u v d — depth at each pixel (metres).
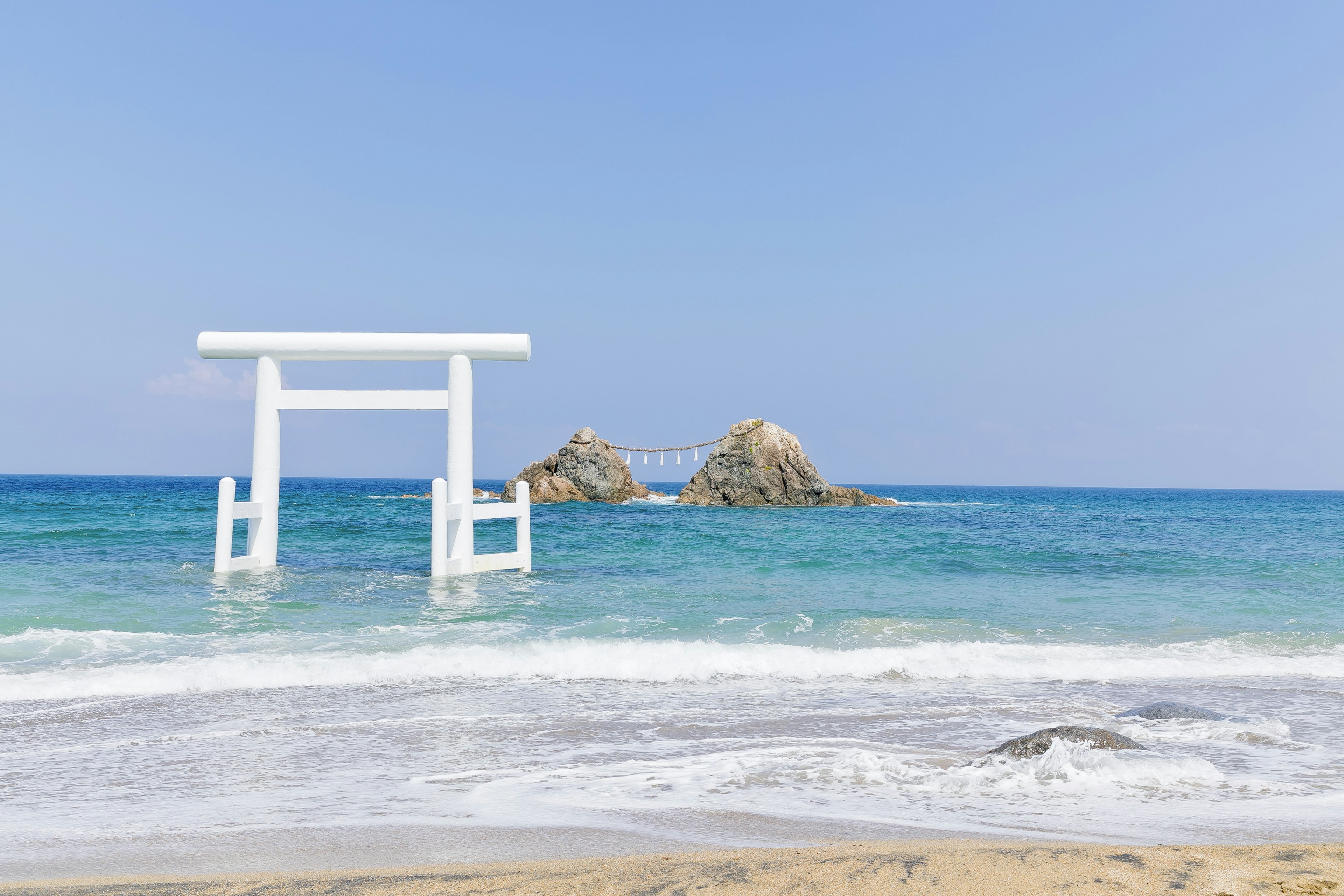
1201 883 3.19
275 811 4.77
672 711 7.73
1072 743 5.93
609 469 62.97
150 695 8.26
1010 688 9.03
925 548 26.17
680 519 41.09
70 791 5.26
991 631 12.62
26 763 5.94
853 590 16.89
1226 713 7.75
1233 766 5.82
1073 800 4.93
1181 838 4.14
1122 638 12.34
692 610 14.16
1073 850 3.58
